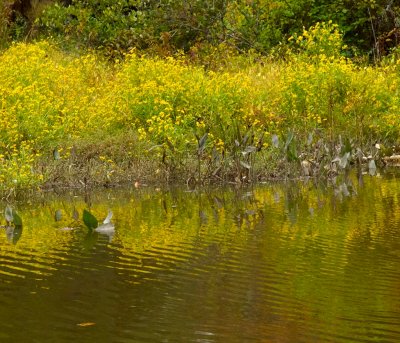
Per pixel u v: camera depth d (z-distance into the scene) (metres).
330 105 14.02
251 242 7.75
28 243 7.78
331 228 8.36
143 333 5.16
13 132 11.60
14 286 6.23
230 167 12.07
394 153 13.95
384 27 19.98
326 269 6.70
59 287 6.20
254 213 9.33
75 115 12.97
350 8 19.89
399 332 5.19
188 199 10.42
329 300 5.84
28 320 5.41
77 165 11.91
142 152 12.35
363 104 14.42
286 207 9.73
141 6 19.92
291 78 14.03
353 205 9.76
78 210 9.62
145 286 6.22
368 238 7.88
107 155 12.27
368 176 12.33
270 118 13.49
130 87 13.45
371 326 5.30
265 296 5.96
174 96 13.16
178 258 7.14
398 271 6.63
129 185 11.62
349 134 14.02
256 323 5.35
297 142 13.05
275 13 19.72
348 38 20.27
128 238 7.97
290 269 6.71
